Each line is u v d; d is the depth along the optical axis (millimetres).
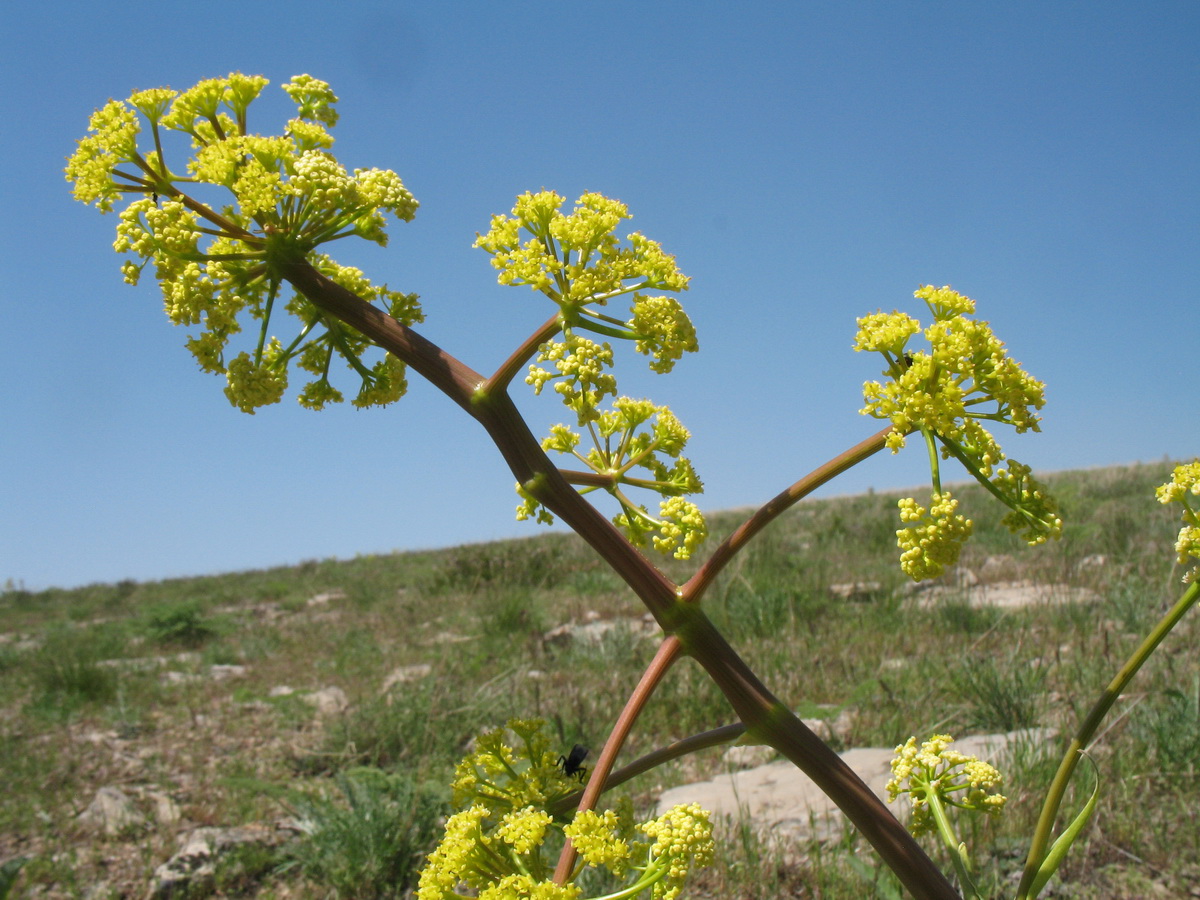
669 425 1782
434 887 1335
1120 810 4219
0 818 5598
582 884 3646
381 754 6512
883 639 7949
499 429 1397
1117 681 1562
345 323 1582
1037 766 4652
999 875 3855
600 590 13289
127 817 5441
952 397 1306
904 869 1346
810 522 18688
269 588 20297
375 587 18125
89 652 11641
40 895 4582
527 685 7613
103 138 1516
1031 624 7961
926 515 1325
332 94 1741
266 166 1530
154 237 1458
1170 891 3676
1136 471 21047
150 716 8188
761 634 8766
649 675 1359
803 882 3986
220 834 5086
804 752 1357
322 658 10656
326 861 4633
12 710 8750
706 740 1402
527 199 1498
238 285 1550
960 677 6309
